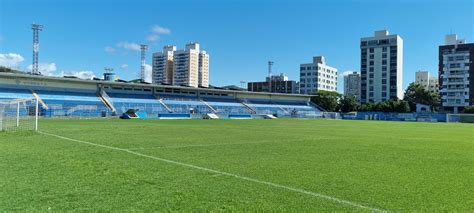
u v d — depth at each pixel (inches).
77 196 280.8
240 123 1893.5
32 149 584.1
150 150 592.7
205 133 1037.8
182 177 363.3
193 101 3304.6
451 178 376.2
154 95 3181.6
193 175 374.9
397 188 325.4
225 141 786.8
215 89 3540.8
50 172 375.6
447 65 4805.6
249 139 850.8
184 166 430.9
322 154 574.9
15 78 2541.8
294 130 1279.5
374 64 5753.0
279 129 1333.7
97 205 258.1
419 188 326.6
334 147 695.1
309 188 321.7
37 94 2551.7
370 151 633.0
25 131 997.8
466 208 264.4
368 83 5807.1
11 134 886.4
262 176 374.3
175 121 2031.3
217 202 271.7
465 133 1288.1
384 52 5679.1
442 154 600.7
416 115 3326.8
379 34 5743.1
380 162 490.0
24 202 262.2
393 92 5625.0
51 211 243.1
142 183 331.6
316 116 3624.5
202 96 3496.6
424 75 7426.2
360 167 442.0
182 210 250.2
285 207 262.1
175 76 6402.6
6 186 309.4
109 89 2979.8
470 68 4660.4
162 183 333.1
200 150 605.0
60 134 918.4
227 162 468.4
